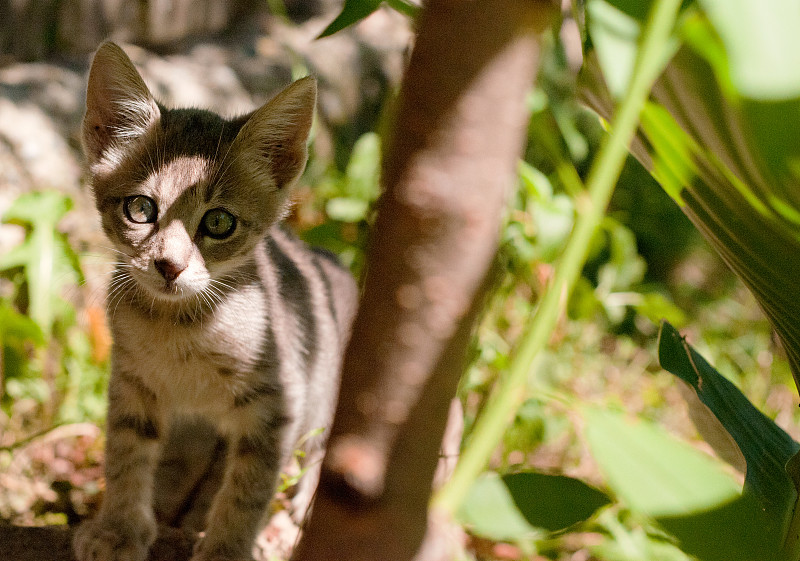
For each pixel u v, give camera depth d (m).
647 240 1.23
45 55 0.92
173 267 0.56
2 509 0.63
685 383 0.48
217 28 1.16
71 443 0.69
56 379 0.71
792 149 0.28
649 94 0.37
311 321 0.64
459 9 0.20
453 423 0.58
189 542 0.59
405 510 0.22
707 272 1.22
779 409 0.83
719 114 0.33
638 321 1.05
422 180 0.21
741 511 0.26
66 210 0.73
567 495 0.30
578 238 0.25
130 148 0.59
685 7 0.29
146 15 1.03
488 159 0.21
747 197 0.36
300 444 0.63
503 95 0.21
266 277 0.61
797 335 0.44
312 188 0.90
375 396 0.21
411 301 0.21
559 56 0.55
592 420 0.26
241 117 0.60
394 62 1.24
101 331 0.73
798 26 0.25
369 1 0.42
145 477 0.59
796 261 0.40
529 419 0.70
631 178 1.25
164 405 0.60
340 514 0.21
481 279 0.21
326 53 1.16
